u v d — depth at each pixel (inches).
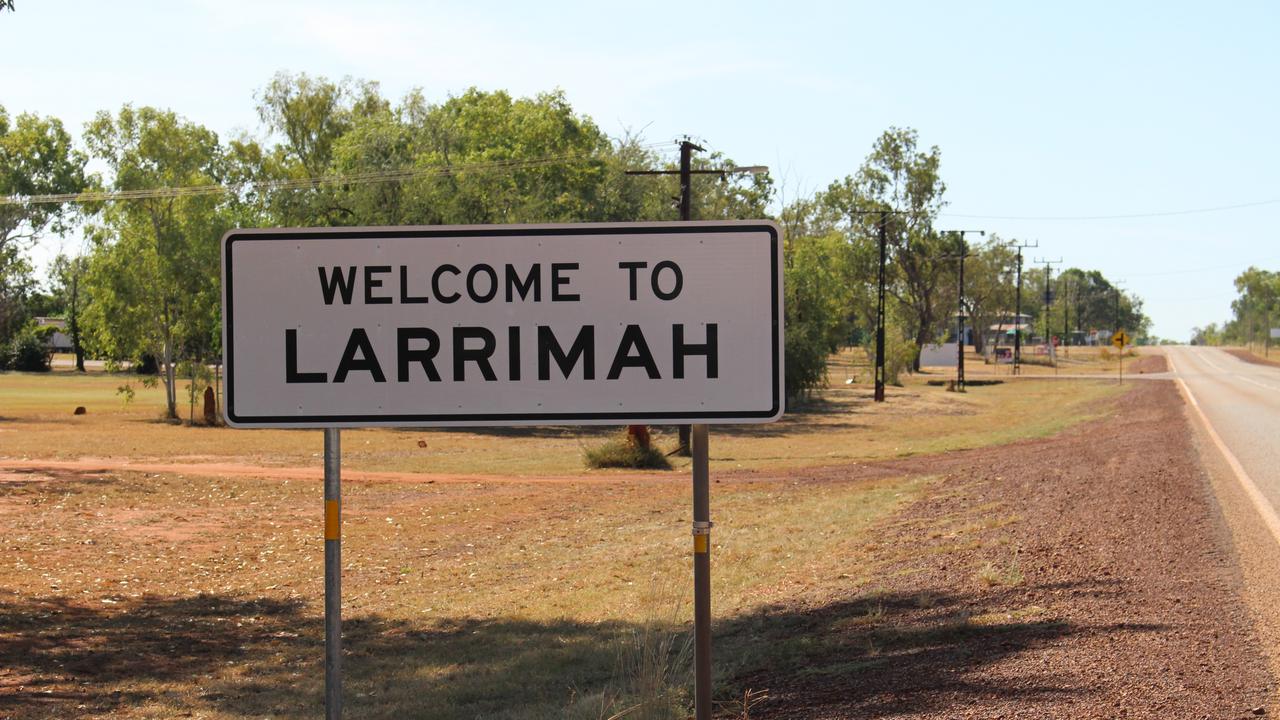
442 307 161.9
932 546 513.0
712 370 161.5
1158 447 911.7
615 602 472.1
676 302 161.2
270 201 1867.6
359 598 540.7
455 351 161.9
